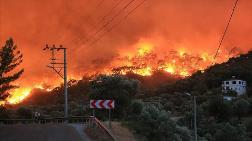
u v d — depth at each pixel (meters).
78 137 31.50
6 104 85.12
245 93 156.12
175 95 142.25
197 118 92.94
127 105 67.44
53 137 31.47
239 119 104.00
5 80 68.88
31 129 38.09
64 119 59.19
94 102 36.94
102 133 32.84
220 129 85.44
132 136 40.38
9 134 34.00
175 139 51.53
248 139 82.38
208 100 117.62
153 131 49.41
